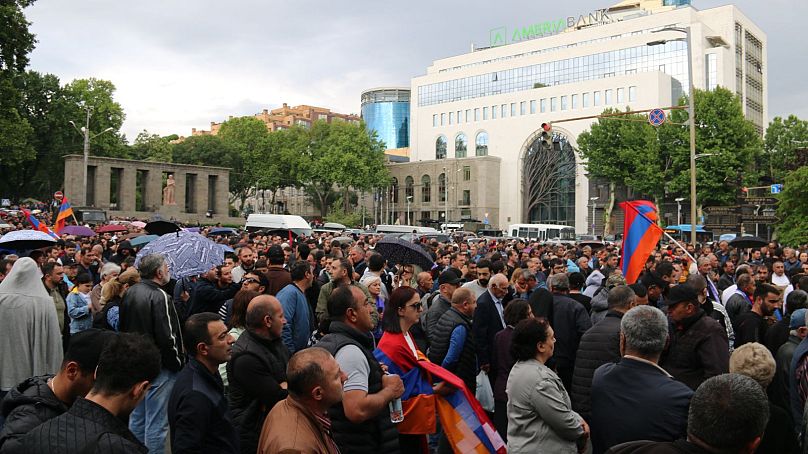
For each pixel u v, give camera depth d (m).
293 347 7.23
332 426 4.79
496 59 104.88
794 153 71.75
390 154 134.88
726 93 60.75
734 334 8.54
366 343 5.17
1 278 9.08
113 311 8.05
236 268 10.77
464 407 5.62
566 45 97.12
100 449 2.98
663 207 64.44
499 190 94.44
